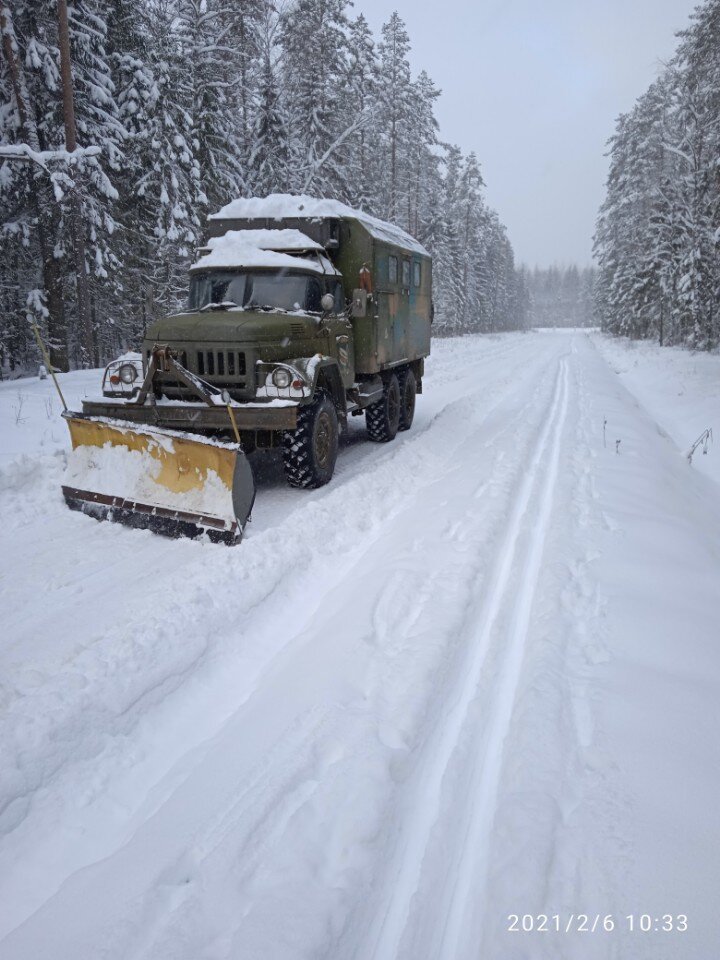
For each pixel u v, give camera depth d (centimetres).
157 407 611
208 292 764
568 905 196
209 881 212
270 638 401
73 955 190
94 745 294
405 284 1020
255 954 183
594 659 338
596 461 810
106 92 1875
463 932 201
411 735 286
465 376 2000
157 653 359
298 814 238
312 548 523
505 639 380
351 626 380
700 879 200
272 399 622
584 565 462
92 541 544
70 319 2261
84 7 1819
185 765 287
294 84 2772
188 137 2114
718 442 1149
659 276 3431
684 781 244
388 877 221
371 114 2944
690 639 356
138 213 2217
